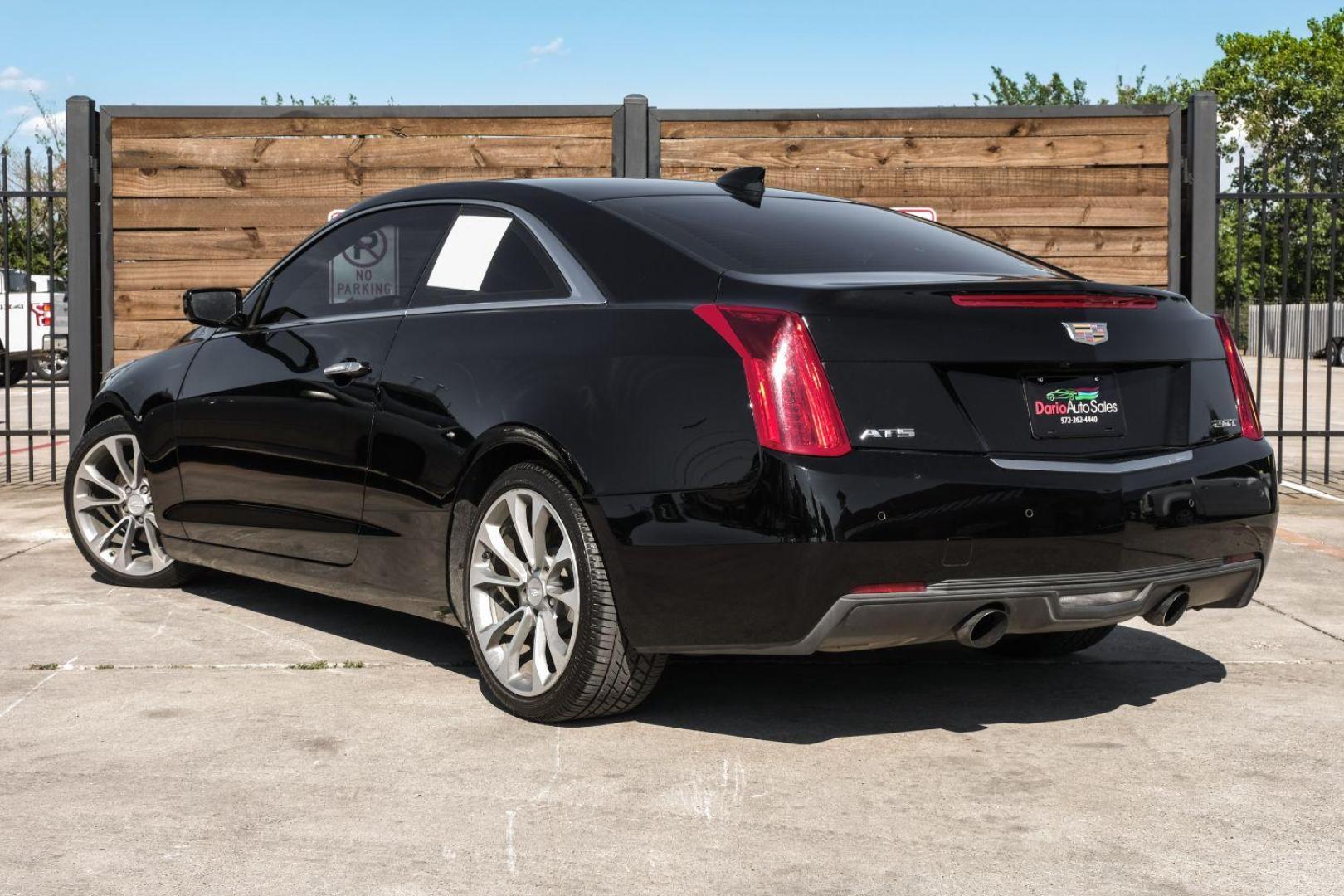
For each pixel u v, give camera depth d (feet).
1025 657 15.56
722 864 9.31
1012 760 11.69
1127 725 12.79
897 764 11.55
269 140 29.48
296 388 15.14
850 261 12.64
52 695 13.50
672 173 29.55
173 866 9.18
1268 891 8.89
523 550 12.68
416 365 13.64
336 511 14.71
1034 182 29.58
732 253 12.31
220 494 16.56
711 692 13.87
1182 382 12.41
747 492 10.86
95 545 19.19
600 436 11.69
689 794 10.75
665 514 11.28
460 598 13.48
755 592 10.92
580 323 12.32
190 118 29.43
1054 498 11.21
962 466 11.00
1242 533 12.52
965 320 11.25
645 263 12.34
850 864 9.31
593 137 29.48
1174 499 11.80
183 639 15.94
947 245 14.02
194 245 29.58
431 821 10.11
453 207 14.40
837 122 29.53
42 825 9.95
